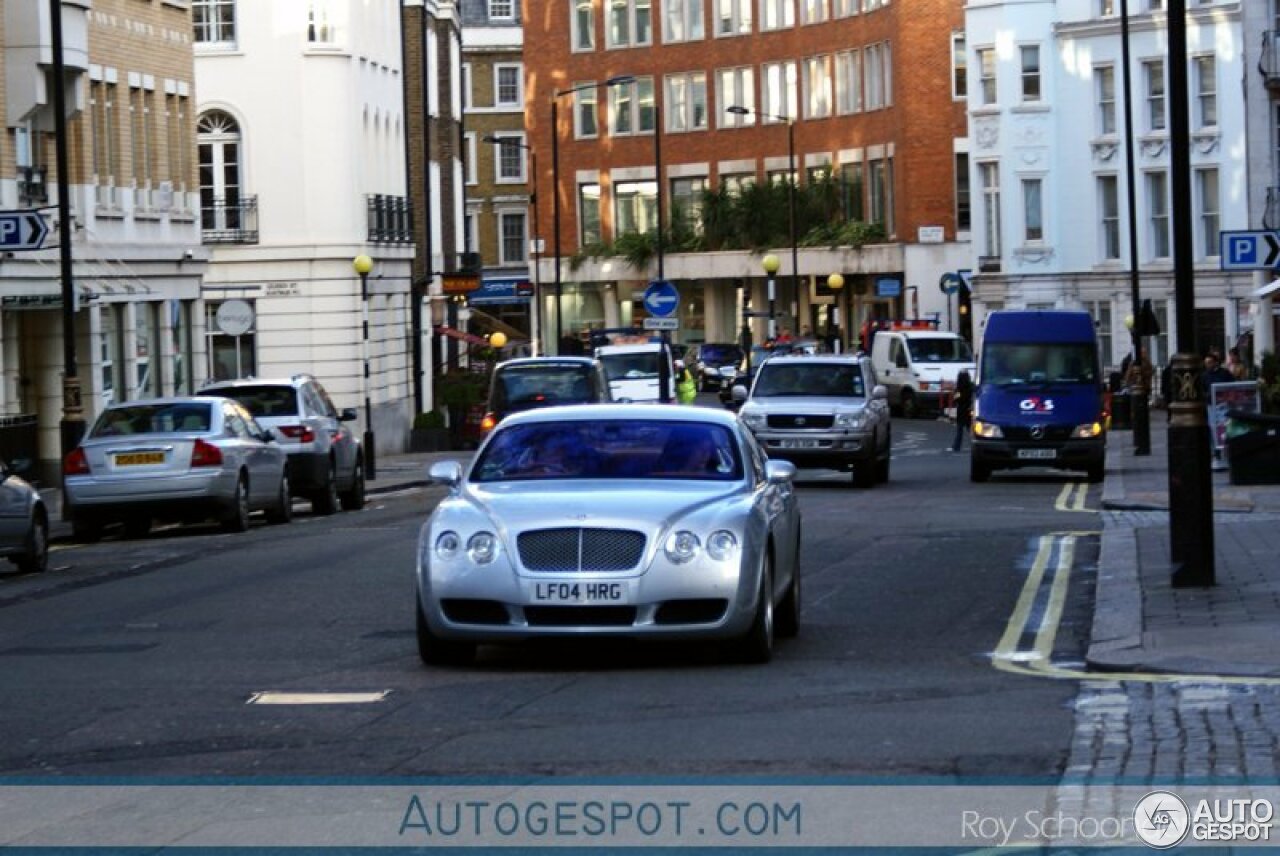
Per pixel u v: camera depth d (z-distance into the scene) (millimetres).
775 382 55594
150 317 69812
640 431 22203
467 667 20922
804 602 26562
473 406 92625
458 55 124625
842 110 141000
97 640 23891
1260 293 75000
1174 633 21781
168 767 15867
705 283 148250
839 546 34688
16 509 33844
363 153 89438
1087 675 19703
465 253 119250
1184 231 25516
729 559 20172
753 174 149125
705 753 15867
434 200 116062
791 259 140125
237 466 41969
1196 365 25641
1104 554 31688
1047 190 111750
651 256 149250
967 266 130375
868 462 54062
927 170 130500
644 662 21109
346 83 85938
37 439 57469
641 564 19953
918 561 31938
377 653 22109
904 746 15969
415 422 92438
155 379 70188
